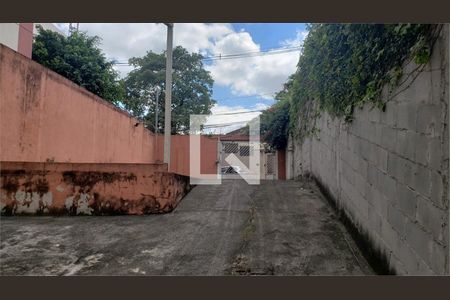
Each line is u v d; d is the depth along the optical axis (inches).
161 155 668.7
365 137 152.0
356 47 154.3
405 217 105.7
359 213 159.0
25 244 162.2
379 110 132.2
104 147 410.0
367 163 148.0
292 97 458.6
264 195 275.4
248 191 296.8
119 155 462.9
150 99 866.8
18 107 250.7
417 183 97.3
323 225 189.3
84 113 354.6
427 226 91.1
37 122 274.1
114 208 220.5
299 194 274.5
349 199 180.9
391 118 118.9
